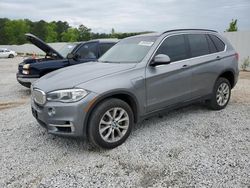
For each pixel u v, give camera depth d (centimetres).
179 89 463
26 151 388
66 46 959
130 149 383
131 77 396
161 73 430
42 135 451
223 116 525
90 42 826
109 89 367
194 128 461
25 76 759
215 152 365
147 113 425
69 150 389
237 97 690
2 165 346
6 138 441
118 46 522
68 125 354
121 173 319
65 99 353
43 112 371
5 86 1009
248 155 353
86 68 432
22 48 4466
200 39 520
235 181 293
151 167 330
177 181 298
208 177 303
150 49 440
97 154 373
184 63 469
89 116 362
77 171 327
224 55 553
